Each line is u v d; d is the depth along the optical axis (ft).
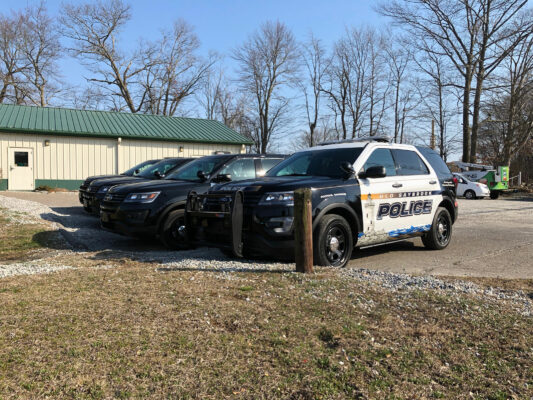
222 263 18.26
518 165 138.92
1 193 61.41
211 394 8.14
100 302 12.80
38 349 9.71
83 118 78.23
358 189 19.84
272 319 11.52
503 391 8.18
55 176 69.82
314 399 7.98
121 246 26.08
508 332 10.64
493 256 22.88
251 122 166.40
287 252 17.74
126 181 33.63
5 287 14.42
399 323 11.29
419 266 20.38
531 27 97.25
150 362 9.23
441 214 25.12
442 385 8.43
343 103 155.02
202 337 10.42
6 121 68.33
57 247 25.09
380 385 8.39
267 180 19.44
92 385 8.35
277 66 159.33
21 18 140.87
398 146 23.27
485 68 107.24
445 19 106.83
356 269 17.03
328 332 10.69
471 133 112.27
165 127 82.43
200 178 26.08
